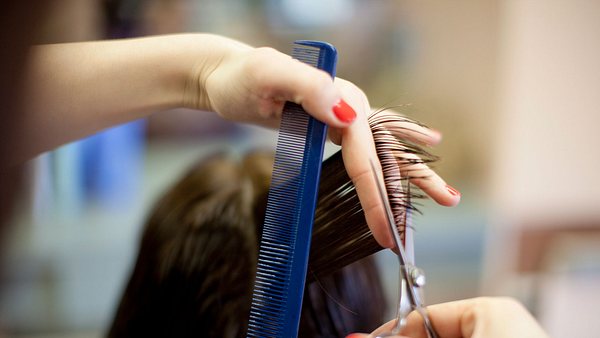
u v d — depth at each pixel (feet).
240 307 2.17
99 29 4.04
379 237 1.64
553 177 5.79
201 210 2.30
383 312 2.51
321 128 1.62
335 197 1.80
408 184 1.70
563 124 5.72
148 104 2.16
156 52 2.08
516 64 5.43
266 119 1.89
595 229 5.87
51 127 2.13
